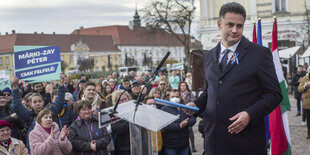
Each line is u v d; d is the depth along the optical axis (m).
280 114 5.23
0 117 6.66
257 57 2.65
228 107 2.65
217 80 2.73
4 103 6.70
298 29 28.25
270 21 28.52
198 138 10.01
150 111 3.03
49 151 4.86
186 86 9.06
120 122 5.55
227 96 2.66
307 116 8.98
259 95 2.66
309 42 25.47
